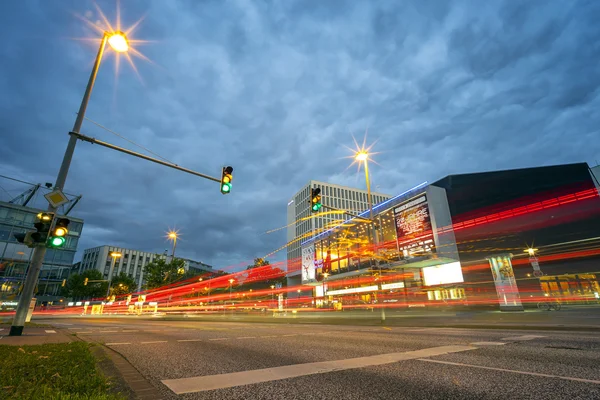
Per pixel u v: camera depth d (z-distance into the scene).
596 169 40.03
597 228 35.62
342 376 4.79
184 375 4.98
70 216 67.69
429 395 3.83
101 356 6.55
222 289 89.62
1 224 53.56
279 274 98.25
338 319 23.31
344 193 102.38
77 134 11.08
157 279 51.66
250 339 10.15
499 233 39.62
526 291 37.03
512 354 6.50
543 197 39.31
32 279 10.55
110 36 12.48
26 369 4.92
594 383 4.20
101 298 76.69
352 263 52.84
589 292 34.09
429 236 39.19
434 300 40.16
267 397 3.79
